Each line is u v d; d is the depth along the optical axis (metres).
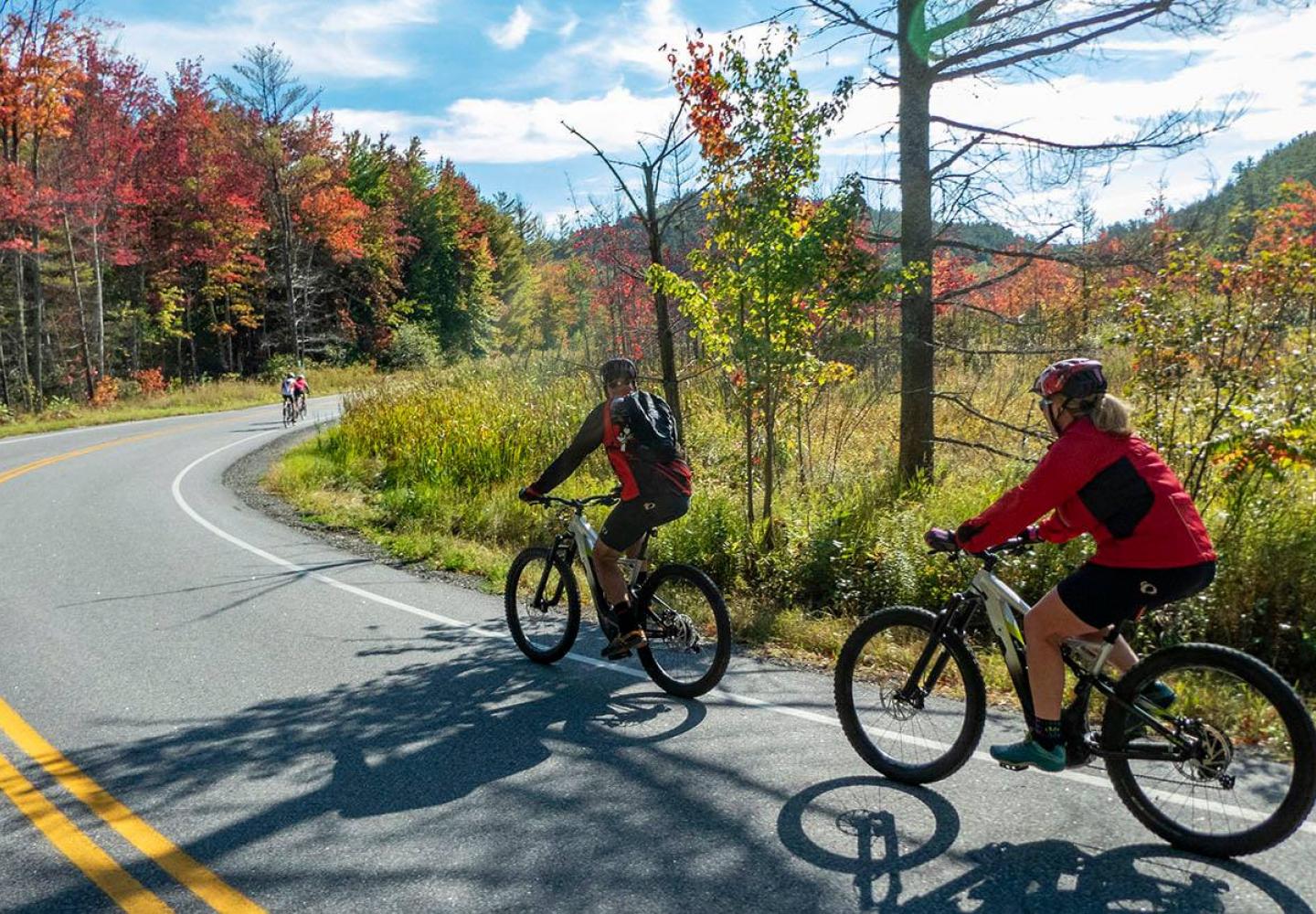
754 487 10.30
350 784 4.23
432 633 6.77
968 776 4.20
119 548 9.92
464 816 3.89
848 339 8.08
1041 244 8.77
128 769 4.43
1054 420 3.64
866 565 7.37
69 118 31.00
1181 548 3.34
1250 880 3.26
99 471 16.42
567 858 3.54
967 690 3.99
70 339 39.44
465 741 4.71
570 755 4.51
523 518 10.73
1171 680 3.69
